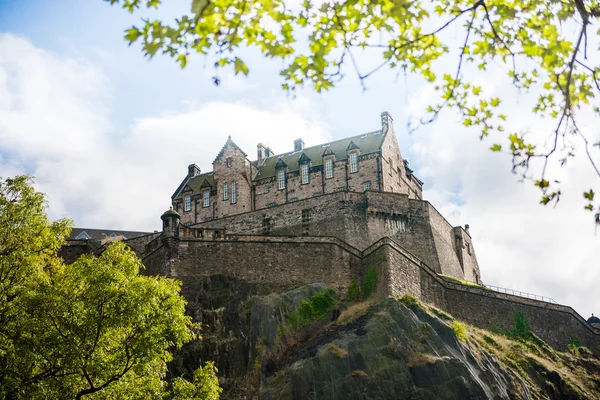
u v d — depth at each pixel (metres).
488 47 14.82
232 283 62.03
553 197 13.66
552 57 14.33
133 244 71.75
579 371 65.69
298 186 85.94
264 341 57.44
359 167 83.12
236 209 87.50
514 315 70.94
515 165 13.95
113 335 31.00
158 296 31.64
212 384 33.03
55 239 32.72
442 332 56.19
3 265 30.72
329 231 72.69
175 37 12.59
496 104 15.69
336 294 63.75
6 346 28.64
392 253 63.25
